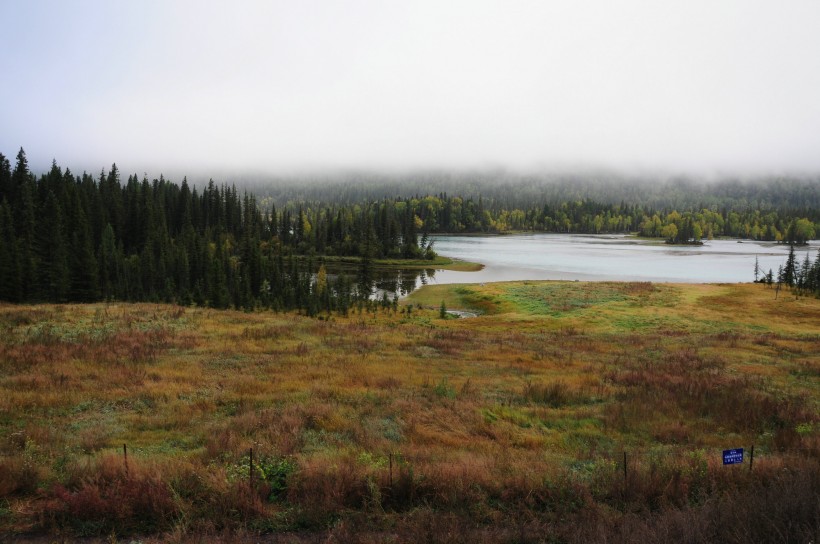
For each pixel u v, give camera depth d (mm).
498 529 9164
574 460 13211
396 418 16938
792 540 8086
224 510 9367
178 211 145625
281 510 9688
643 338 44188
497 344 36781
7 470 10023
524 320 62312
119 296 79000
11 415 15195
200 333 34094
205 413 16828
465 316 72125
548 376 25516
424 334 40906
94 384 19594
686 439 15727
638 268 138750
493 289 89250
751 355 33562
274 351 29297
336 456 12461
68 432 14039
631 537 8242
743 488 10648
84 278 72375
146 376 21328
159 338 30812
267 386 20875
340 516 9547
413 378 23703
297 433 14586
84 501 9133
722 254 187250
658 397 20719
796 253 194000
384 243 168750
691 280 115000
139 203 122000
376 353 30625
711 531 8375
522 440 15156
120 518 8992
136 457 11750
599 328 57375
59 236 77375
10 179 101062
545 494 10609
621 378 24766
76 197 99750
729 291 81750
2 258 63531
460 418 17359
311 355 28594
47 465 11117
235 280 78062
